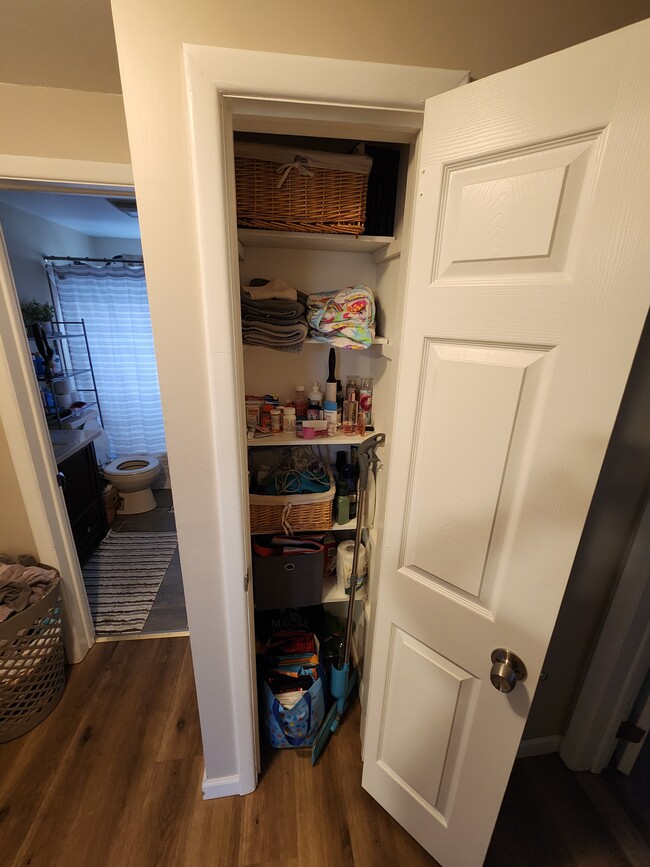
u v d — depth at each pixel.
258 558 1.33
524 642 0.78
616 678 1.20
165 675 1.70
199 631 1.04
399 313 1.01
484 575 0.81
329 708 1.53
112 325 3.12
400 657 1.03
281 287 1.17
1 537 1.56
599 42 0.52
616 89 0.52
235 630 1.04
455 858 1.04
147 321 3.19
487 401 0.73
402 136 0.82
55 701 1.55
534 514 0.71
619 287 0.57
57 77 1.11
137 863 1.10
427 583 0.91
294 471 1.41
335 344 1.18
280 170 0.99
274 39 0.67
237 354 0.83
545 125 0.59
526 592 0.75
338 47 0.69
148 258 0.73
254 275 1.29
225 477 0.89
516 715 0.83
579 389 0.63
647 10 0.74
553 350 0.64
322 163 1.00
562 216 0.60
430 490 0.85
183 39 0.64
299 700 1.30
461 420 0.77
